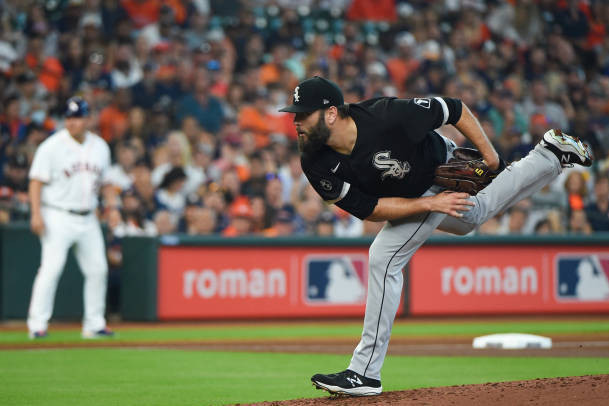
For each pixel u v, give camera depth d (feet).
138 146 139.54
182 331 109.40
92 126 143.33
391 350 86.84
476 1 190.70
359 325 118.83
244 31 170.71
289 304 122.52
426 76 173.06
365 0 186.60
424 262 125.80
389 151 49.34
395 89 173.78
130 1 165.58
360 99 166.61
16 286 116.67
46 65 151.94
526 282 129.08
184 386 63.00
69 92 147.23
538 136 164.45
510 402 44.83
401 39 176.96
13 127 141.38
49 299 97.96
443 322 121.90
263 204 132.67
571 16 193.77
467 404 45.24
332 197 50.88
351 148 49.29
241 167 146.82
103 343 94.68
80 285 118.52
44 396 58.54
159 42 165.78
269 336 103.65
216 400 56.24
